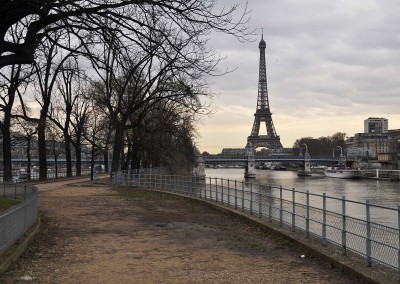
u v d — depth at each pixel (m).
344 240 11.77
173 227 18.47
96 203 28.33
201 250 13.69
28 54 13.62
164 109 51.75
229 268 11.34
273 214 18.19
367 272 9.91
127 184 45.62
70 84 63.75
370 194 77.38
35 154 129.88
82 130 69.75
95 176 62.34
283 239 14.98
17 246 12.16
